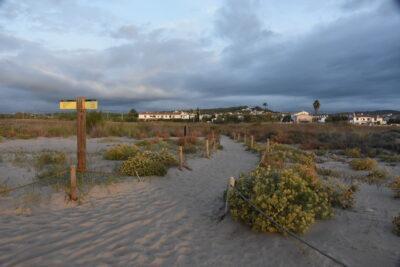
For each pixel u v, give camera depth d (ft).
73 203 24.93
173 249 18.16
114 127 107.55
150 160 38.29
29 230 19.53
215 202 27.71
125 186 30.78
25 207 23.03
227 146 89.81
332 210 23.77
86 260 16.28
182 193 30.45
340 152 77.36
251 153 71.00
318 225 21.77
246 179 24.36
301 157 55.83
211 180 37.63
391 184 35.35
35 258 16.06
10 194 25.90
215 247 18.62
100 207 24.71
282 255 17.48
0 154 49.93
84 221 21.59
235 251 18.13
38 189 27.40
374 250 18.20
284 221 19.45
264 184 22.13
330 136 106.63
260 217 19.85
